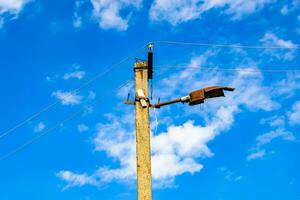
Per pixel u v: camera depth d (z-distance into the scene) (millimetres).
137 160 10117
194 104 11461
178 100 11359
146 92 11289
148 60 11734
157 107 11258
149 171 9977
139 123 10680
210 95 11469
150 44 11812
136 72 11617
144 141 10398
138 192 9688
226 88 11461
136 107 10977
